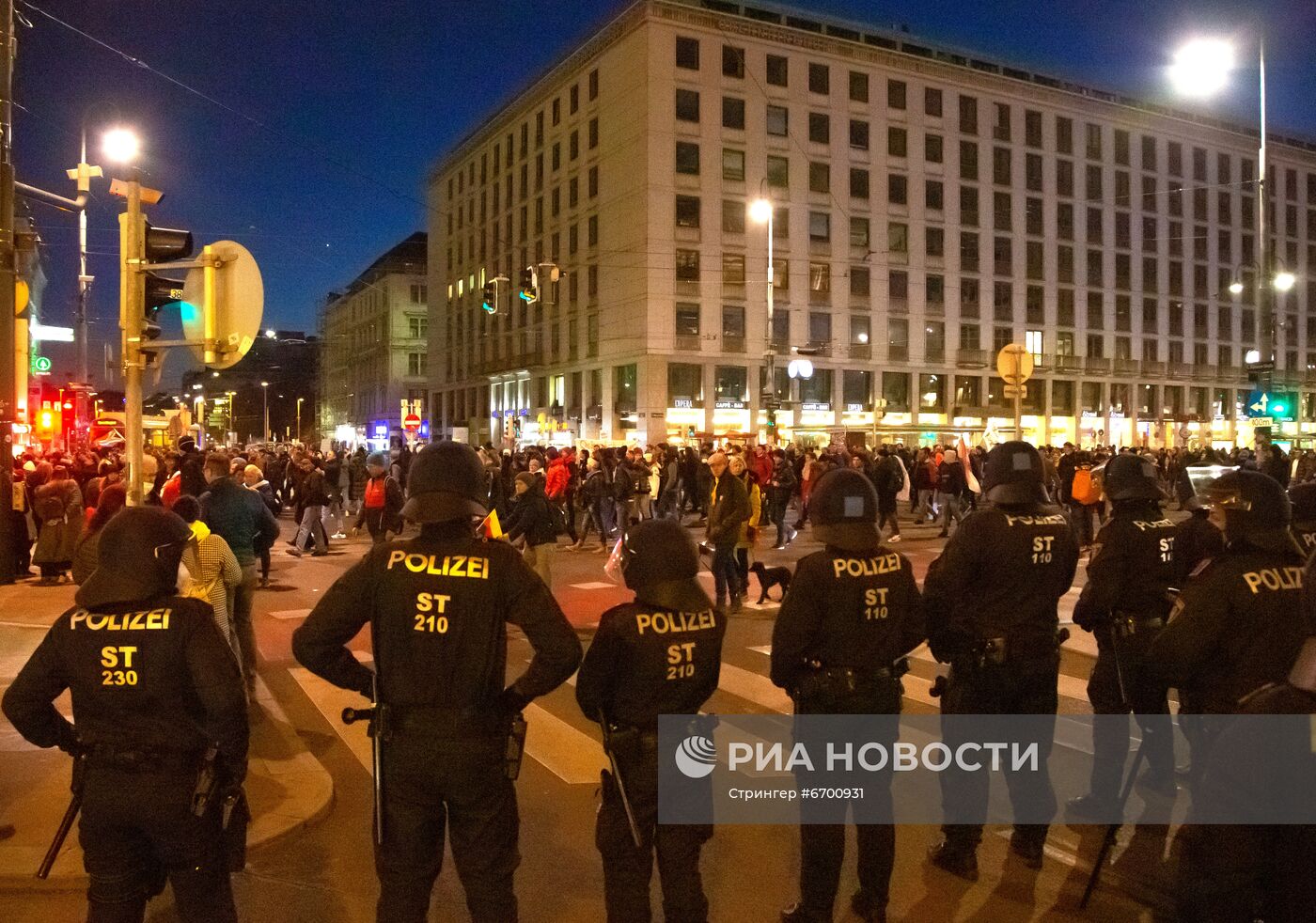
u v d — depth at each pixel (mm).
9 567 12961
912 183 53406
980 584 4438
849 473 3982
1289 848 2461
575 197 53531
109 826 3066
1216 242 64500
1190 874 2691
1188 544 4957
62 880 4266
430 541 3299
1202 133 63719
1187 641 3311
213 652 3092
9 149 12547
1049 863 4633
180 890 3156
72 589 12656
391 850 3174
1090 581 4973
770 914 4133
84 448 23719
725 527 10711
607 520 18172
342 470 20891
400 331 82750
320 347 108500
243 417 123438
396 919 3145
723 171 48906
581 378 53438
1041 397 57719
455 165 67812
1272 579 3273
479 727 3193
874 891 3900
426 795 3172
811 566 3863
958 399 55188
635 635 3449
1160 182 62031
